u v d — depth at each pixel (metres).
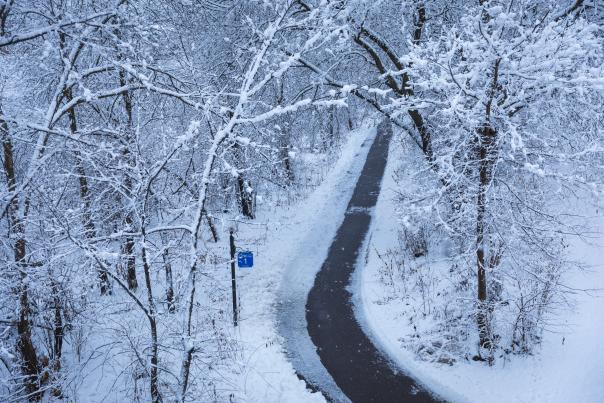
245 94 6.40
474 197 9.28
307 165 27.30
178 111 11.24
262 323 11.84
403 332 10.91
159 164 6.74
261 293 13.58
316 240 17.55
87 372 9.27
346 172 26.27
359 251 16.31
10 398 6.90
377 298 12.80
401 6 14.16
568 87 8.13
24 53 8.09
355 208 20.58
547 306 9.31
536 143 9.30
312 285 14.07
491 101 8.09
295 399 8.89
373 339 10.89
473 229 9.60
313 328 11.59
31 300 7.66
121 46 8.16
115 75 9.71
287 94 17.69
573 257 11.04
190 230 6.45
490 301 9.46
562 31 7.80
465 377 9.03
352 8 12.37
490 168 8.87
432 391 8.85
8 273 6.73
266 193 22.23
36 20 7.81
